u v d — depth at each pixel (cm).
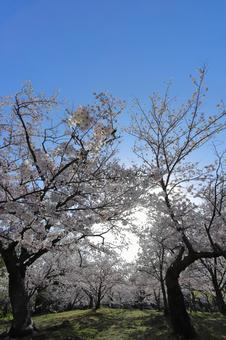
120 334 1683
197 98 1550
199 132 1534
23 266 1492
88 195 1078
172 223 1628
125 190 1128
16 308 1446
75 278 3080
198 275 2877
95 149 837
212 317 2045
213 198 1647
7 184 1038
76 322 2077
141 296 4288
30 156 1211
